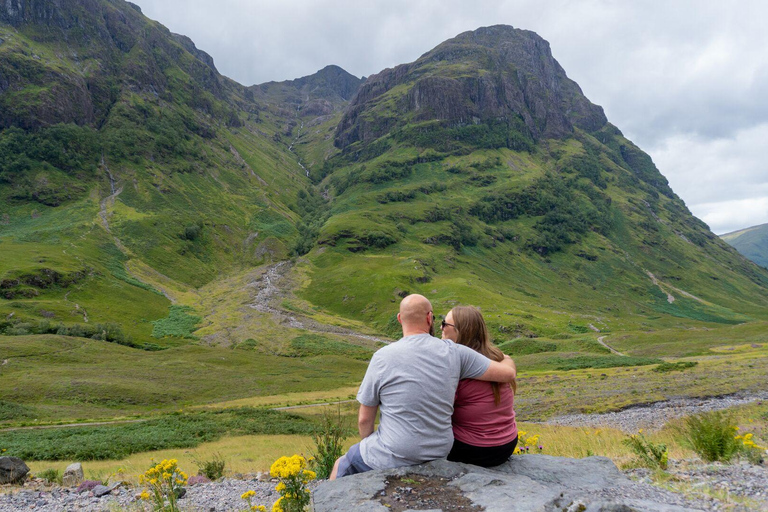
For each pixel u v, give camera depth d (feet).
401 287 602.03
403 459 16.43
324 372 343.05
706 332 407.85
